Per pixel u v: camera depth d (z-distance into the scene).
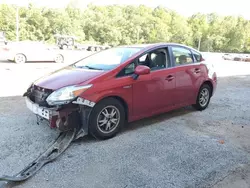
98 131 3.46
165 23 79.88
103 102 3.45
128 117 3.77
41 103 3.39
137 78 3.73
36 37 53.72
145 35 73.94
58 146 3.27
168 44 4.42
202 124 4.35
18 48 13.01
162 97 4.16
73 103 3.23
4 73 9.42
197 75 4.80
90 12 67.94
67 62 14.84
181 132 3.94
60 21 56.38
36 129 3.84
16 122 4.12
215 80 5.37
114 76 3.55
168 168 2.85
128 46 4.38
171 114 4.86
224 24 77.88
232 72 12.97
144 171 2.78
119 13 74.94
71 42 32.62
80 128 3.46
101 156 3.09
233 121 4.57
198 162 3.01
